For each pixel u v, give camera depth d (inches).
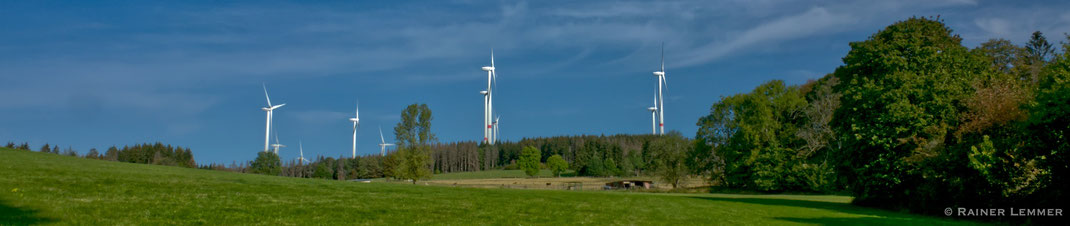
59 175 1146.0
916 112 1379.2
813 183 2583.7
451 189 1609.3
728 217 1125.1
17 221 645.9
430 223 856.3
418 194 1333.7
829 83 3127.5
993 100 1302.9
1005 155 1210.0
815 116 2768.2
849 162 1518.2
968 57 1550.2
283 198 1056.2
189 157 6382.9
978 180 1206.9
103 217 726.5
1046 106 1085.1
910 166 1366.9
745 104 2901.1
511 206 1141.7
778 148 2748.5
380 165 6309.1
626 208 1206.3
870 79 1555.1
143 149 6063.0
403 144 2997.0
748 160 2758.4
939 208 1286.9
